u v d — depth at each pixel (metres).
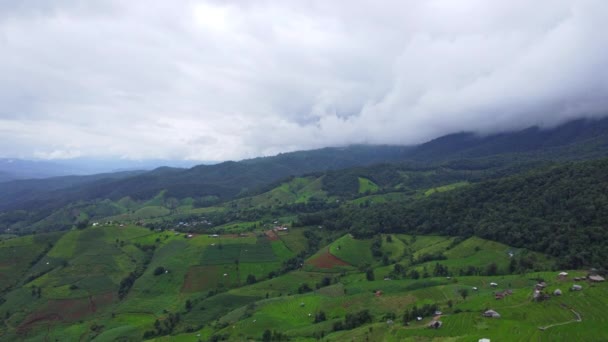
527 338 120.69
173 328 192.38
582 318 131.62
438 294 178.00
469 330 132.00
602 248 185.00
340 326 161.75
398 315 163.12
